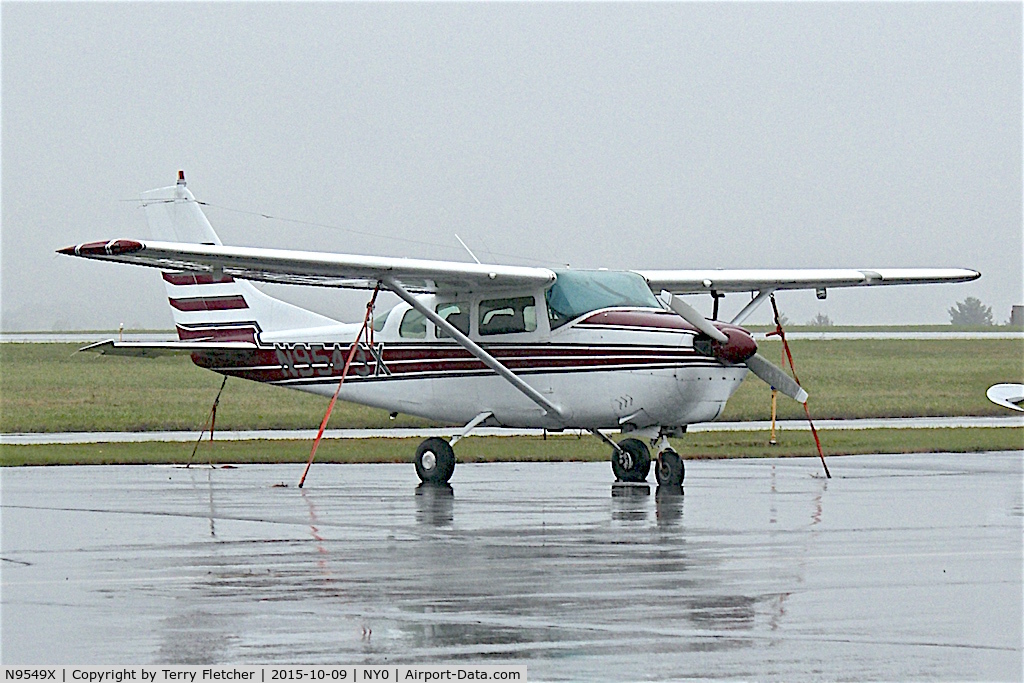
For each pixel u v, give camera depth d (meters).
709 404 32.06
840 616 16.14
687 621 15.87
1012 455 42.66
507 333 34.75
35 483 33.62
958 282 41.31
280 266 31.19
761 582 18.34
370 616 16.12
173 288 41.19
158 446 46.12
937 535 23.16
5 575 18.94
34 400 73.12
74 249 29.47
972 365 95.88
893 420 62.44
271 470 38.28
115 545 21.97
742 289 39.47
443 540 22.61
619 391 32.66
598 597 17.28
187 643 14.79
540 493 31.11
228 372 40.78
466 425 36.69
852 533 23.42
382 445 46.72
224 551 21.28
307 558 20.55
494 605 16.78
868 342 117.06
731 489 31.86
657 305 34.22
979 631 15.38
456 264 32.75
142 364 98.94
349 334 38.22
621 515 26.28
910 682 13.33
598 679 13.42
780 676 13.52
